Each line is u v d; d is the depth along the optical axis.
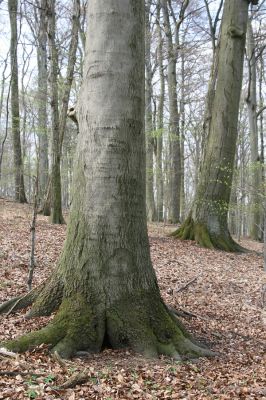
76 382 4.24
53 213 14.52
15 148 20.16
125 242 5.53
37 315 5.65
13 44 17.84
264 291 9.20
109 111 5.41
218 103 14.55
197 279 9.84
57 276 5.77
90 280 5.48
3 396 3.79
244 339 6.68
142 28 5.60
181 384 4.62
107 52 5.38
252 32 21.61
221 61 14.50
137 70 5.52
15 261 8.85
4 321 5.62
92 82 5.46
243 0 14.23
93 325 5.33
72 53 13.95
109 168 5.44
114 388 4.27
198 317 7.20
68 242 5.71
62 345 5.07
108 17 5.37
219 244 14.17
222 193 14.53
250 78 20.42
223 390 4.62
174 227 19.52
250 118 20.86
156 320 5.59
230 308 8.15
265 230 10.12
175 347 5.52
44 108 18.19
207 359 5.56
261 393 4.59
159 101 26.56
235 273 11.08
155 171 24.16
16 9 17.92
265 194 12.98
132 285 5.55
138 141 5.60
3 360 4.54
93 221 5.50
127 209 5.54
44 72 18.80
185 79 25.17
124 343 5.39
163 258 11.55
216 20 16.84
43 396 3.88
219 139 14.53
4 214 15.34
